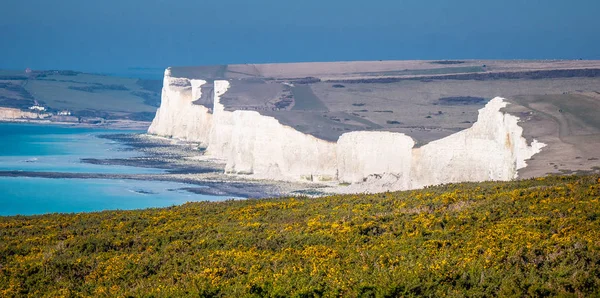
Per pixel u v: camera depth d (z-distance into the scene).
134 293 82.44
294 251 95.56
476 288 74.88
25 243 110.19
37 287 89.88
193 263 93.81
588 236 85.62
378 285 75.69
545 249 82.94
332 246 97.38
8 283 90.81
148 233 112.62
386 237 98.56
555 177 130.50
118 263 95.12
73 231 116.50
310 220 113.19
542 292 72.38
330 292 76.62
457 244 90.88
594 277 73.94
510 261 80.88
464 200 114.75
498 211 103.31
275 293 77.44
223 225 115.88
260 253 96.31
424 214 107.06
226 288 80.88
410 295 74.12
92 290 87.81
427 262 83.50
